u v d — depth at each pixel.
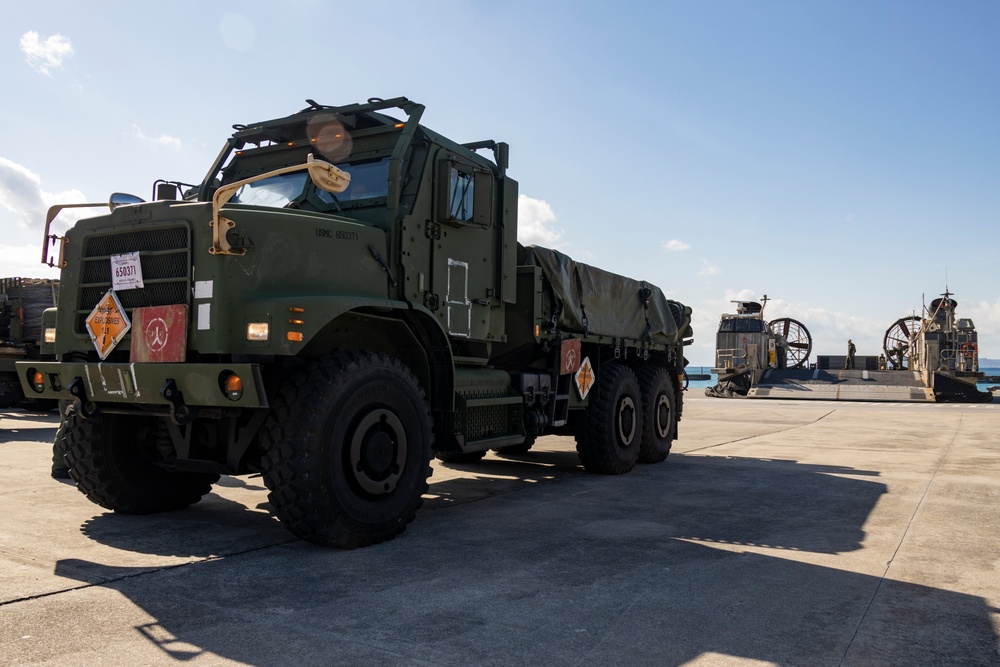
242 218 4.30
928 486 7.06
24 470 7.19
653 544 4.64
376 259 5.04
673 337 9.81
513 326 6.88
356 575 3.85
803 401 28.22
